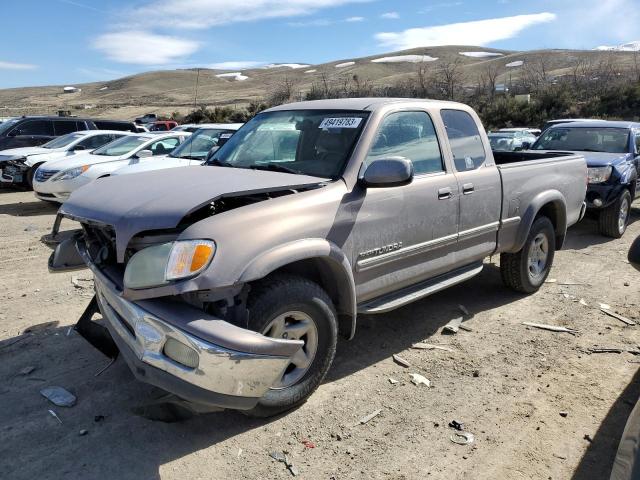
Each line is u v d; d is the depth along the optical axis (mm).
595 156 9258
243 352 3021
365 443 3359
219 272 3074
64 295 5855
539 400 3859
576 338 4910
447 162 4695
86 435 3393
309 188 3760
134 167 10000
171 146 12242
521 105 38719
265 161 4441
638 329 5109
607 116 37094
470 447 3334
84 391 3885
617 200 8742
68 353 4469
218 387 3016
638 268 3236
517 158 7055
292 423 3551
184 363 3027
